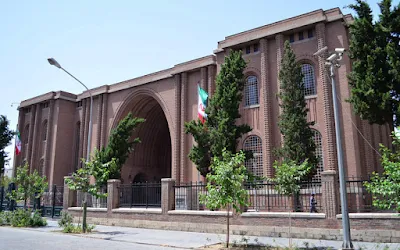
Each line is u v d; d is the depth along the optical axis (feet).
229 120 73.05
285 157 67.87
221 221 55.98
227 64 76.95
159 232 58.49
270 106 83.05
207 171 78.54
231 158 42.75
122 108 123.03
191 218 59.41
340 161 37.65
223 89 75.25
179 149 101.65
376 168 77.41
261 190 71.00
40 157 137.28
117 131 102.83
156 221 63.93
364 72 59.21
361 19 59.93
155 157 143.23
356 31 60.39
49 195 123.54
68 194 81.30
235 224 54.19
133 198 79.82
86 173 60.70
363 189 67.67
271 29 85.30
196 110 101.30
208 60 99.86
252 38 87.56
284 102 71.26
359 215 44.78
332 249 39.06
